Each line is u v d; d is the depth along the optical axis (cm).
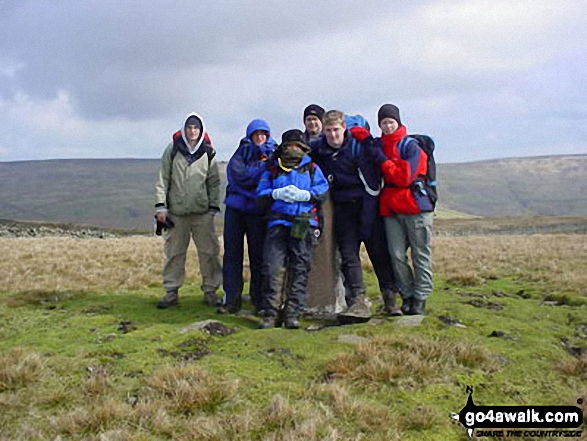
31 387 504
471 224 9350
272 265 720
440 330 664
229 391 483
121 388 505
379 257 783
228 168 820
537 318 750
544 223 9000
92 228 6431
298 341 633
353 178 757
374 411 452
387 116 718
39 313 821
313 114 835
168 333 671
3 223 5850
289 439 404
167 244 866
